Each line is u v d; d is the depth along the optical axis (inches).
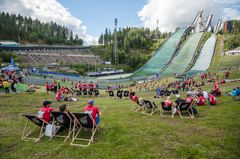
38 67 3914.9
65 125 366.9
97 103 805.2
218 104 683.4
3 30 7199.8
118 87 2034.9
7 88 1026.7
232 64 3400.6
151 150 303.3
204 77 2273.6
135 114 552.4
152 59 4621.1
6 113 543.8
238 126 419.5
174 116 522.0
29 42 7623.0
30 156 287.7
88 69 4562.0
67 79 2605.8
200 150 301.0
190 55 4429.1
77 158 282.4
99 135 366.3
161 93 1160.2
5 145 321.7
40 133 352.5
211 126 422.3
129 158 279.4
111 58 5871.1
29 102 745.6
